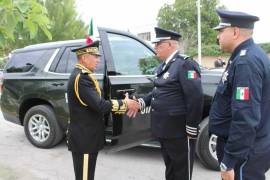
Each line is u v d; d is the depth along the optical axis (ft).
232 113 7.57
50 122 18.63
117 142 13.66
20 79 19.61
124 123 13.56
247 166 8.00
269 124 7.96
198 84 10.69
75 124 11.20
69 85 11.14
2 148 19.43
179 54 11.21
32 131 19.48
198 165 15.93
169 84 11.05
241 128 7.36
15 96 19.90
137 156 17.67
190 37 106.52
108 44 15.23
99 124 11.37
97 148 11.35
